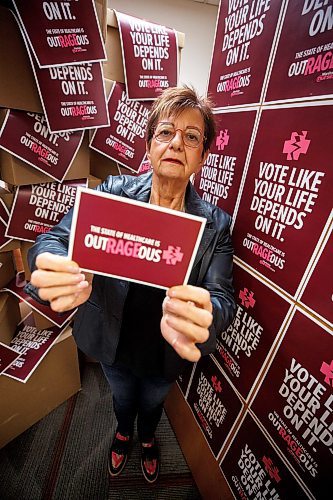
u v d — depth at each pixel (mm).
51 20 877
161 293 823
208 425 1127
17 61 876
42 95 934
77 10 906
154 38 1178
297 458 731
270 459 821
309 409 687
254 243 861
